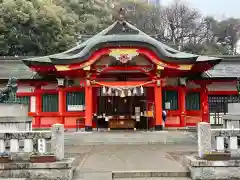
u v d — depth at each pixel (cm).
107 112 2586
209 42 7506
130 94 2286
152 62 2223
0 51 3991
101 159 1259
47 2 4591
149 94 2552
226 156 962
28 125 1550
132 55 2172
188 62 2206
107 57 2280
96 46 2158
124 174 1013
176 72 2356
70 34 4491
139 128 2505
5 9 3919
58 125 993
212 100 2662
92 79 2298
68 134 2047
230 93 2633
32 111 2583
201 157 991
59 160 976
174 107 2528
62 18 4494
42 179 938
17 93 2581
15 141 1003
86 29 5103
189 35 7456
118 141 1786
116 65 2284
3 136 998
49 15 4119
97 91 2578
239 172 951
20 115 1550
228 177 948
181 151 1448
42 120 2573
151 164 1141
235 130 1009
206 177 952
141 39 2153
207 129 991
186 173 1009
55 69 2355
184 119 2492
